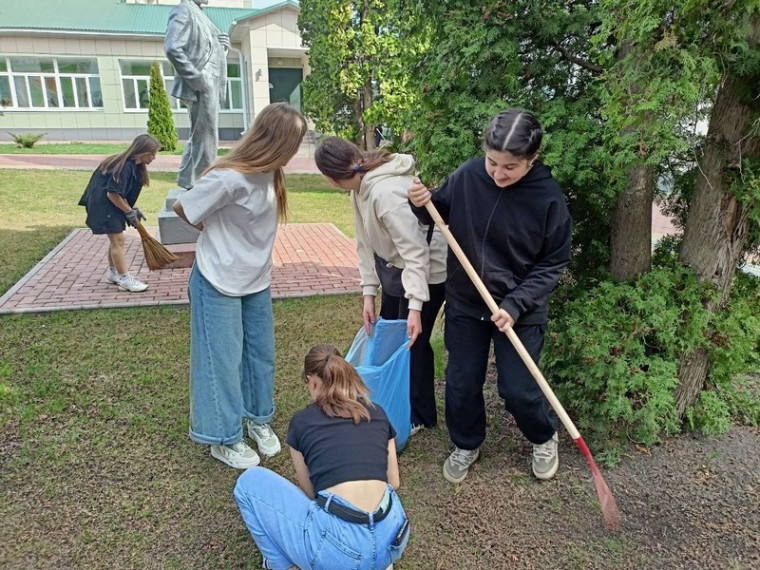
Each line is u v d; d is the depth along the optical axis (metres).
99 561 2.45
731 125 2.96
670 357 3.21
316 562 2.04
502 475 3.04
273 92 25.62
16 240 7.78
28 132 23.91
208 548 2.53
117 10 25.84
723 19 2.42
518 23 3.16
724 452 3.18
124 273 5.78
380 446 2.21
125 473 3.00
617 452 3.14
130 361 4.24
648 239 3.39
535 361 2.74
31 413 3.49
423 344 3.25
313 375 2.34
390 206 2.81
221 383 2.90
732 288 3.51
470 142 3.26
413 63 3.81
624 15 2.58
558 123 3.16
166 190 12.73
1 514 2.68
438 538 2.60
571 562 2.47
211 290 2.79
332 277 6.45
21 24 23.33
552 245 2.56
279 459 3.18
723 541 2.58
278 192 2.91
